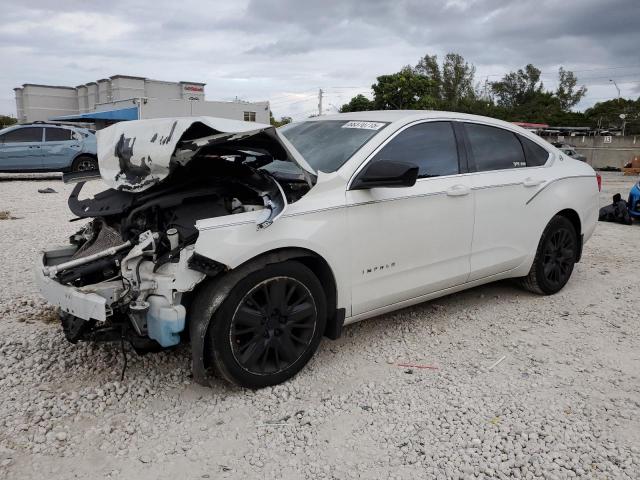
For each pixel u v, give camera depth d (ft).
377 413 10.48
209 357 10.77
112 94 183.73
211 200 11.62
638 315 15.88
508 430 9.92
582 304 16.79
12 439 9.48
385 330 14.51
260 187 11.44
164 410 10.49
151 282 10.44
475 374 12.10
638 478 8.68
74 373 11.86
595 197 18.33
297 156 11.32
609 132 143.64
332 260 11.65
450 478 8.69
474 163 14.74
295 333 11.57
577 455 9.24
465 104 209.97
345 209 11.78
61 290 10.71
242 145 11.44
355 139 13.03
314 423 10.13
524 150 16.43
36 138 50.14
